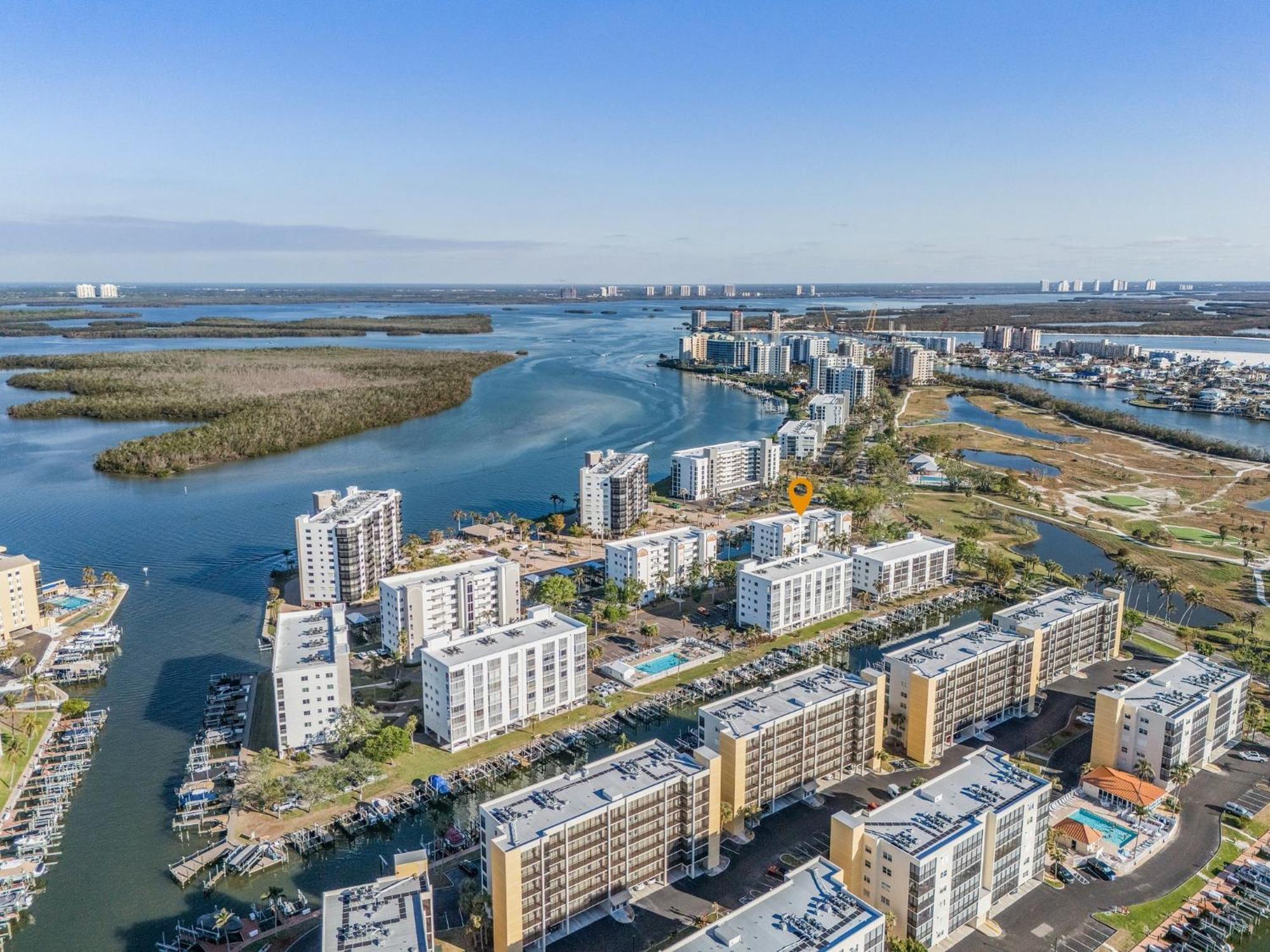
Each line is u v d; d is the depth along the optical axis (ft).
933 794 645.10
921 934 579.48
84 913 622.13
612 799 618.44
